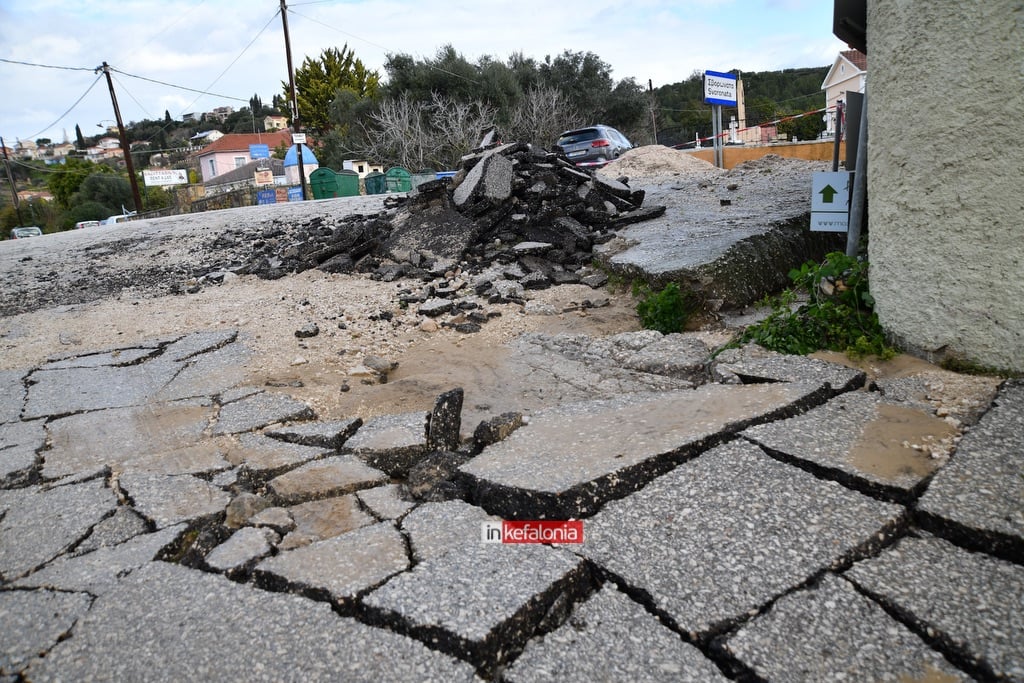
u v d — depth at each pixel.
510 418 3.52
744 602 2.04
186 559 2.61
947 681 1.75
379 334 5.81
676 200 9.16
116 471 3.48
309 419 4.20
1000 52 3.03
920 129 3.39
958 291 3.39
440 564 2.34
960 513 2.30
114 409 4.41
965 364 3.43
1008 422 2.85
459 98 32.88
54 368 5.32
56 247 11.51
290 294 7.16
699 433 3.00
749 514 2.44
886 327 3.83
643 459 2.78
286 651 2.01
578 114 34.81
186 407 4.39
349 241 8.28
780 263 5.68
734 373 3.83
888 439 2.86
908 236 3.58
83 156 90.00
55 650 2.10
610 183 8.73
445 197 8.53
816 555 2.21
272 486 3.12
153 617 2.22
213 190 44.38
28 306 7.65
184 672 1.96
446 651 1.98
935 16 3.22
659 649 1.92
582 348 5.04
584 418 3.52
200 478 3.33
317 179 25.58
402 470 3.44
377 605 2.14
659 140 43.88
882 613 1.98
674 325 5.12
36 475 3.49
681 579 2.16
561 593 2.20
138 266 9.31
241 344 5.70
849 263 4.25
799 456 2.75
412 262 7.60
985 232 3.24
